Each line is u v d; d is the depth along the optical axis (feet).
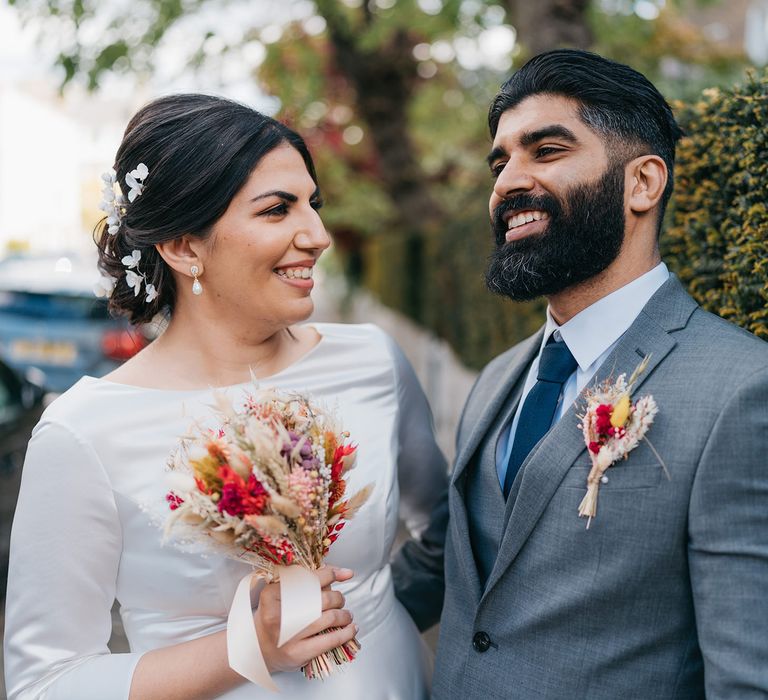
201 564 5.18
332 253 61.72
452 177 35.17
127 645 10.16
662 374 4.57
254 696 5.11
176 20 21.35
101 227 5.93
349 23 24.45
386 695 5.53
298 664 4.66
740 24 39.60
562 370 5.15
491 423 5.51
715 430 4.17
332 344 6.24
